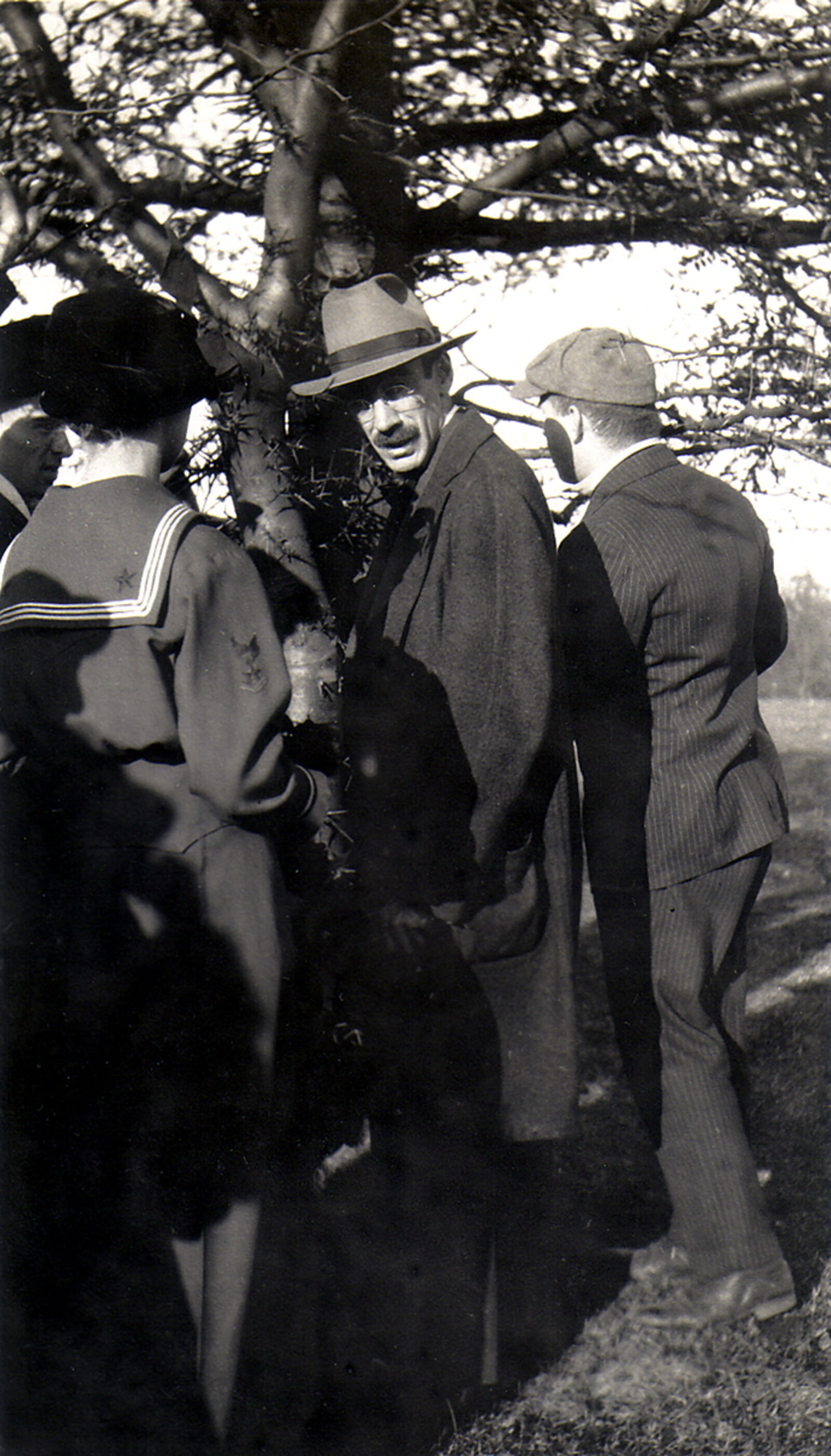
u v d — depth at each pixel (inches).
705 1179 90.4
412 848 81.4
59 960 66.7
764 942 166.9
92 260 92.8
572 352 94.0
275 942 70.6
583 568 90.9
